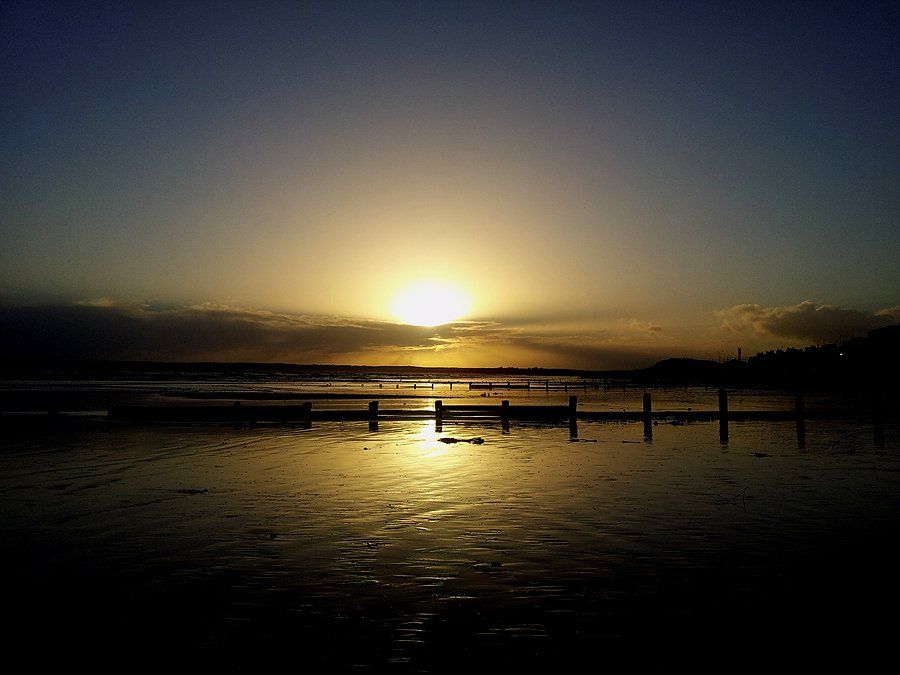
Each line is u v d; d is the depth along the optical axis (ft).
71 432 94.68
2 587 29.60
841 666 22.63
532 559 33.68
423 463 66.33
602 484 54.44
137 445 80.18
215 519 41.91
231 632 25.00
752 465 65.16
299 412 99.25
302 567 32.35
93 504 46.16
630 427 106.63
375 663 22.68
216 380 437.58
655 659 23.04
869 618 26.37
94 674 21.90
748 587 29.68
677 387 384.88
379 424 108.06
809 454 73.51
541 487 53.16
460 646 23.93
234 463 65.77
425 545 36.17
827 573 31.53
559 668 22.39
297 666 22.48
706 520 41.83
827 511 44.34
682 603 27.84
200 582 30.25
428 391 290.15
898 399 212.02
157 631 25.07
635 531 39.11
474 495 49.83
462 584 30.04
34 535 37.93
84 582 30.22
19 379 429.79
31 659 22.90
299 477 57.67
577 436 92.73
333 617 26.37
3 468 62.03
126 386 290.35
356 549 35.37
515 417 97.45
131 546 35.78
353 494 50.16
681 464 65.87
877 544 36.32
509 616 26.50
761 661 22.95
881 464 65.77
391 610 27.09
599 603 27.84
